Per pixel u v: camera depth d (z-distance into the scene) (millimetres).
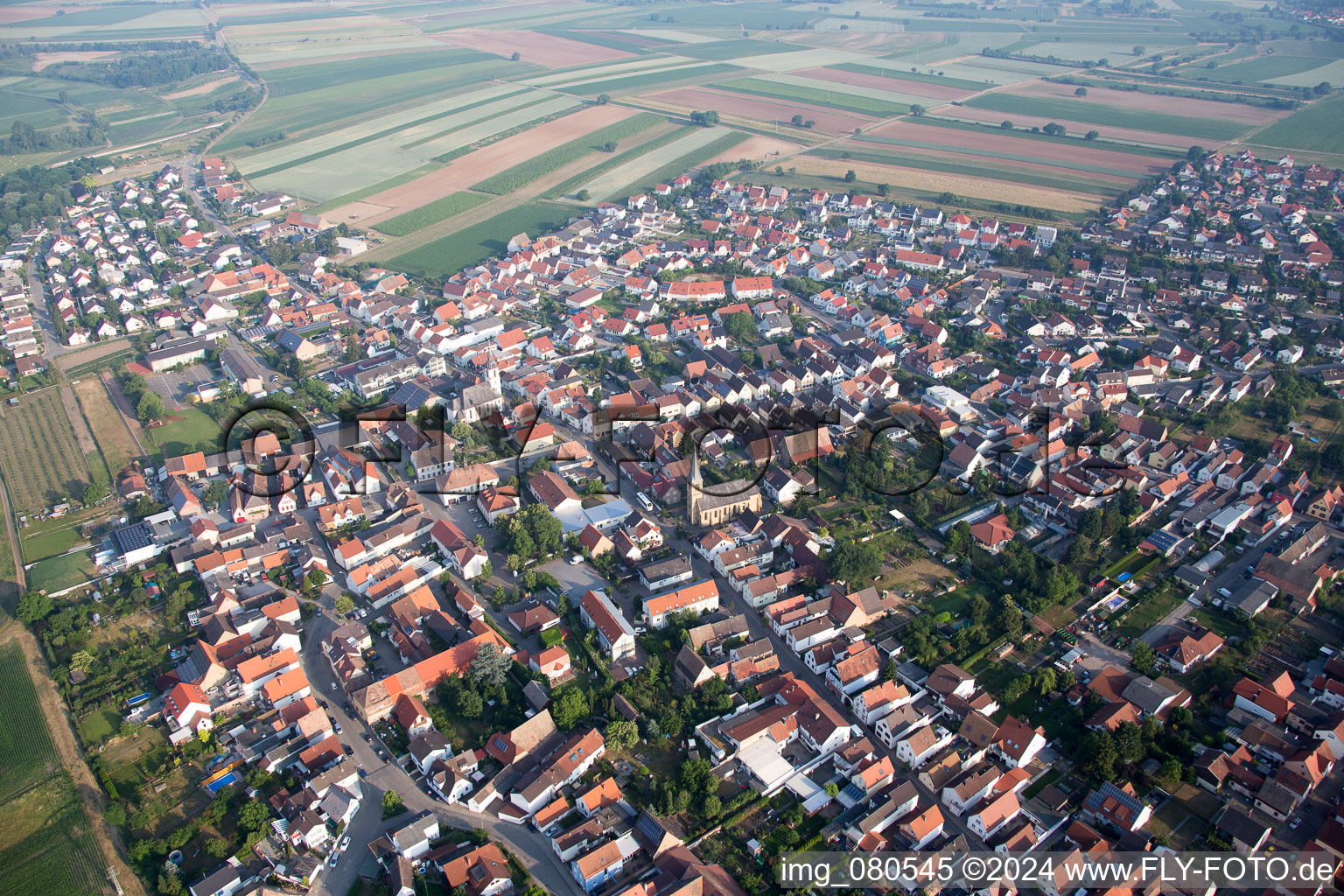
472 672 171875
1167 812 147000
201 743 162125
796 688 169375
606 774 155125
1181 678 174250
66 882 137750
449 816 148625
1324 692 166625
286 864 139125
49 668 180375
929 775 152875
